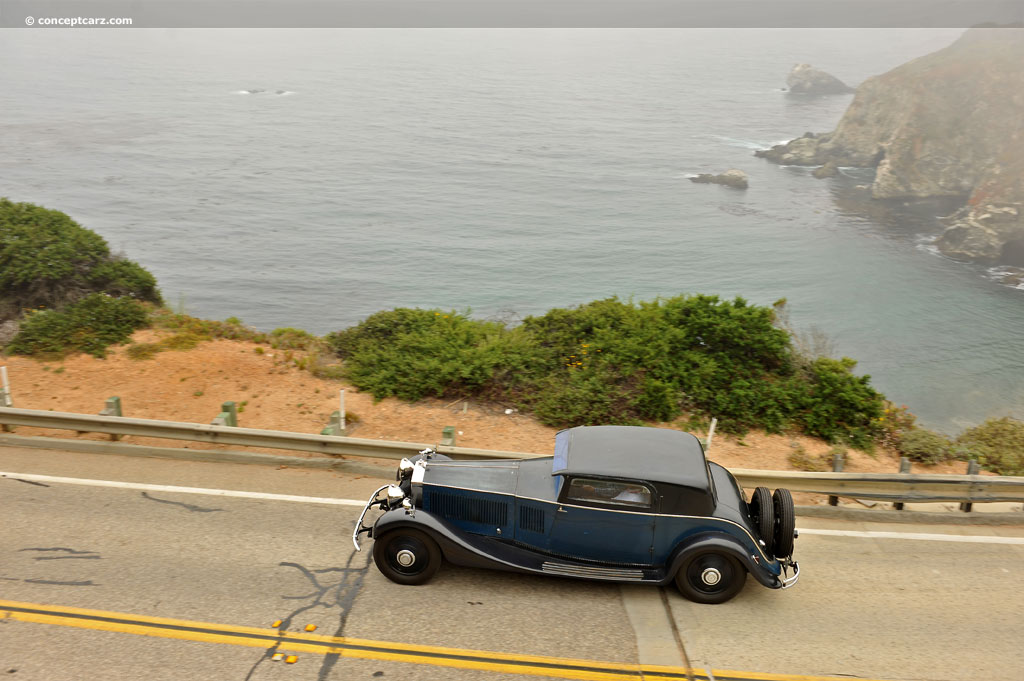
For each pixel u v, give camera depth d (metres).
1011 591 7.26
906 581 7.39
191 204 120.88
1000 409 46.28
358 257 93.75
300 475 9.37
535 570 6.81
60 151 165.12
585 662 6.04
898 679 5.91
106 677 5.72
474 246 100.56
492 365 12.59
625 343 13.34
